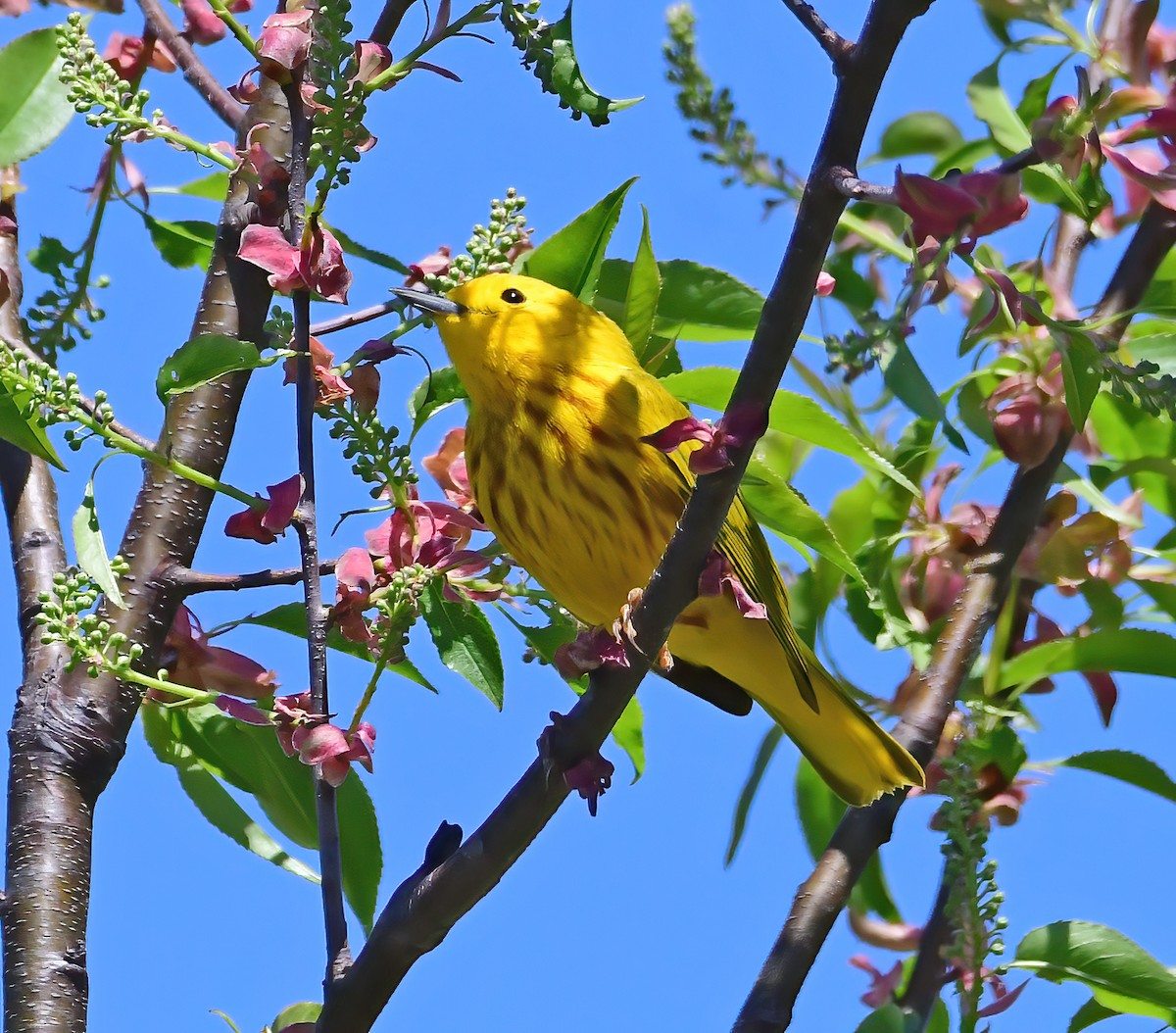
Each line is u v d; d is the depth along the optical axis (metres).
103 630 6.64
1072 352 6.27
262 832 8.98
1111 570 10.05
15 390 6.59
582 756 6.85
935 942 8.39
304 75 7.26
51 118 8.62
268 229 6.90
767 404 6.17
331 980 6.88
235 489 6.97
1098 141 6.04
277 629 8.77
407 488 7.77
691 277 9.72
